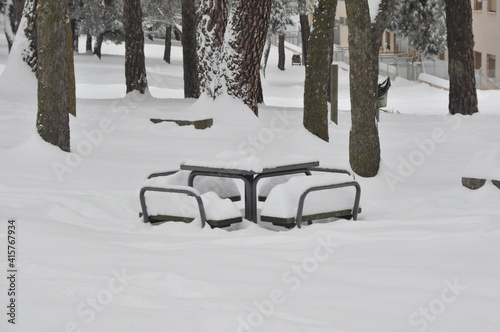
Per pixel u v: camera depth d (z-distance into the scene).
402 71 58.19
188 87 34.09
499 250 7.66
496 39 49.97
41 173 13.04
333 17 16.69
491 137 20.00
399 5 49.34
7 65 24.64
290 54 86.31
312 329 5.46
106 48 83.88
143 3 59.09
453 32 29.52
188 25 33.84
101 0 60.09
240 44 21.11
